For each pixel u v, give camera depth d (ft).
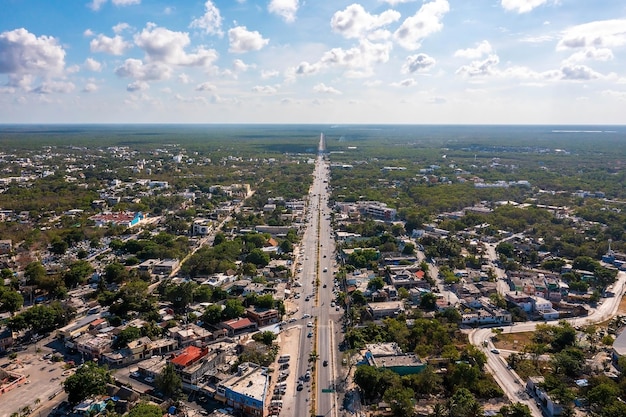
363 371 655.76
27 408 624.18
